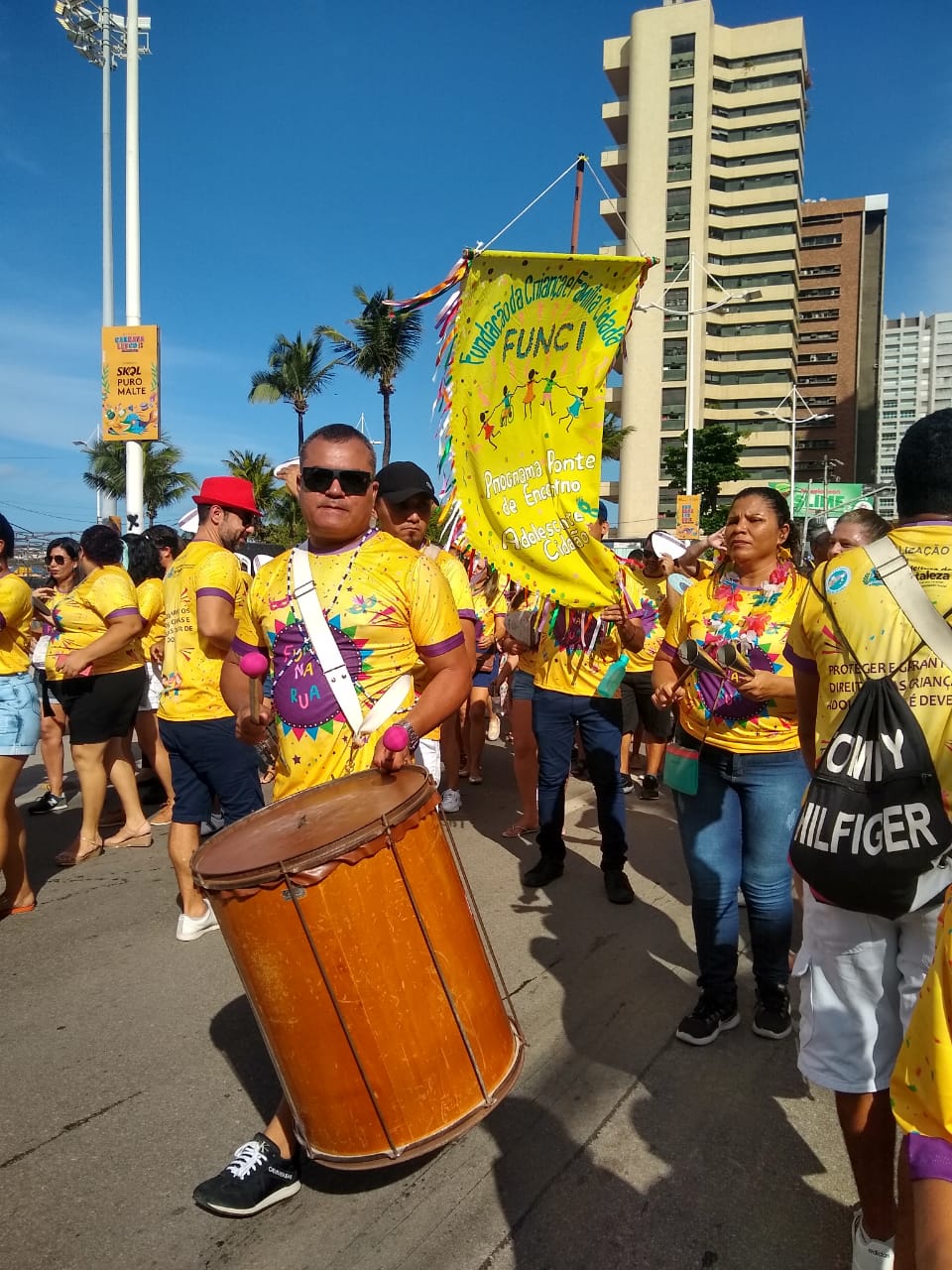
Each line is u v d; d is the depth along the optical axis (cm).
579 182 509
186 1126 285
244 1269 227
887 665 193
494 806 671
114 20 1495
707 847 331
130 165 1314
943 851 186
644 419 7475
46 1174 263
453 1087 218
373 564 252
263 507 3697
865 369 9888
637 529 7519
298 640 251
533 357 419
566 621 464
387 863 207
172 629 402
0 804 431
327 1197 254
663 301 7419
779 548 337
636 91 7475
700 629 337
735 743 325
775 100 7556
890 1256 212
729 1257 229
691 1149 271
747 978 389
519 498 425
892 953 206
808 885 203
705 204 7406
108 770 575
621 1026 343
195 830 421
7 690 426
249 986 213
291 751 254
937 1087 139
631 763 792
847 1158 267
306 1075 212
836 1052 212
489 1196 252
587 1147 272
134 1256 232
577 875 510
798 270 8138
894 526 211
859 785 192
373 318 3219
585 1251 231
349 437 255
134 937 430
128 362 1218
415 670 258
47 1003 366
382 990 207
